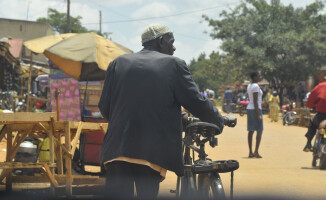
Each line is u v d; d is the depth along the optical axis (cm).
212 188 336
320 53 4038
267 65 3994
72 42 805
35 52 848
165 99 299
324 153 836
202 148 363
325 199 538
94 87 937
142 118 295
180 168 302
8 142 521
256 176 739
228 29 4328
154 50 322
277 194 550
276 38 4041
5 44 2694
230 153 1112
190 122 376
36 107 2245
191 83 305
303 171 822
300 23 4394
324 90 885
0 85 2909
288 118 2488
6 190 521
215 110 318
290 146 1336
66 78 1020
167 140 296
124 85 304
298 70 4147
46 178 520
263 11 4319
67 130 496
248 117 1037
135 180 297
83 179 534
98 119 782
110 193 296
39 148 607
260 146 1330
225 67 4584
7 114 458
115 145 295
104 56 800
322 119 884
